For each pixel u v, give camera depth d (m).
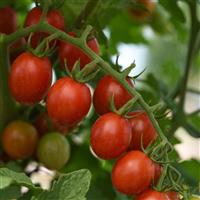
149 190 0.52
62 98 0.53
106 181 0.73
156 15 0.88
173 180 0.52
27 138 0.64
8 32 0.66
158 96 0.82
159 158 0.52
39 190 0.52
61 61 0.58
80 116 0.54
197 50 0.81
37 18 0.59
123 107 0.53
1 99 0.63
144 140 0.55
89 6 0.66
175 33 1.00
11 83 0.55
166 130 0.74
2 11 0.66
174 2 0.80
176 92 0.82
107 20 0.70
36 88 0.55
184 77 0.81
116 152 0.53
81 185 0.51
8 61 0.62
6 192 0.54
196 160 0.80
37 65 0.55
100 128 0.53
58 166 0.67
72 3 0.66
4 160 0.66
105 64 0.53
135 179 0.52
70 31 0.63
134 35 0.95
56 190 0.51
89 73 0.54
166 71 1.05
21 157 0.65
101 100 0.55
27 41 0.57
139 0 0.79
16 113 0.65
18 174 0.51
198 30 0.80
